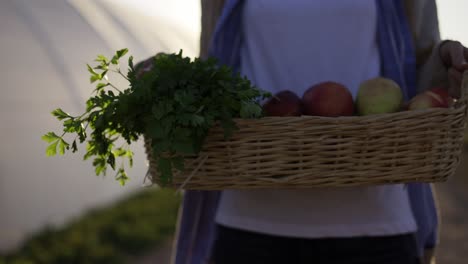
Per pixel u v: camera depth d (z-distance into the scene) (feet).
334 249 6.12
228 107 5.05
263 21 6.48
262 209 6.26
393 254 6.15
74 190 23.80
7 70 20.49
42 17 23.88
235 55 6.89
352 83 6.41
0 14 21.85
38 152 21.27
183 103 4.91
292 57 6.43
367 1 6.38
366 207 6.08
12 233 20.44
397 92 5.60
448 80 6.29
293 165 5.09
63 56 23.25
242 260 6.38
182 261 7.28
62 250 20.45
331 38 6.38
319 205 6.11
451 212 31.14
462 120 5.26
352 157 5.10
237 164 5.13
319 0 6.35
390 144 5.11
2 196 19.89
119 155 5.84
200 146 5.05
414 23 6.72
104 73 5.44
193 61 5.28
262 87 6.51
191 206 7.23
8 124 19.93
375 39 6.61
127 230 23.35
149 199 28.96
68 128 5.34
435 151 5.17
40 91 21.40
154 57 6.10
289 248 6.20
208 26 7.16
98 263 20.86
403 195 6.30
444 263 21.65
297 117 5.01
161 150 4.94
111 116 5.16
